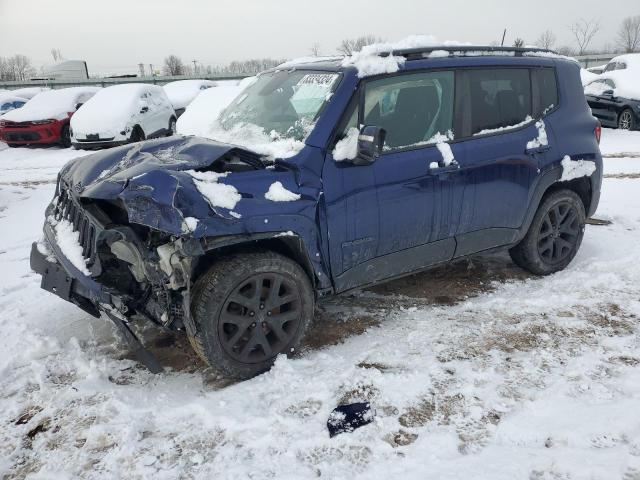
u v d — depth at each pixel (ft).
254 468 8.00
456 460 7.96
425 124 11.96
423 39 12.71
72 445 8.71
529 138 13.38
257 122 12.26
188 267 9.36
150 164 9.82
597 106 45.44
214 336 9.69
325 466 7.95
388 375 10.14
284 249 10.85
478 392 9.56
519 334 11.60
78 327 12.74
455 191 12.19
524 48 14.06
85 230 10.32
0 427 9.21
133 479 7.94
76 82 106.73
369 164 10.99
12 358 11.34
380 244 11.43
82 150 44.47
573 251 15.21
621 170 27.68
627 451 7.92
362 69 11.25
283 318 10.50
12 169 36.35
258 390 9.87
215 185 9.47
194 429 8.95
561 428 8.49
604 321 12.00
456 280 14.87
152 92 45.85
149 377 10.61
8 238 20.11
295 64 13.37
